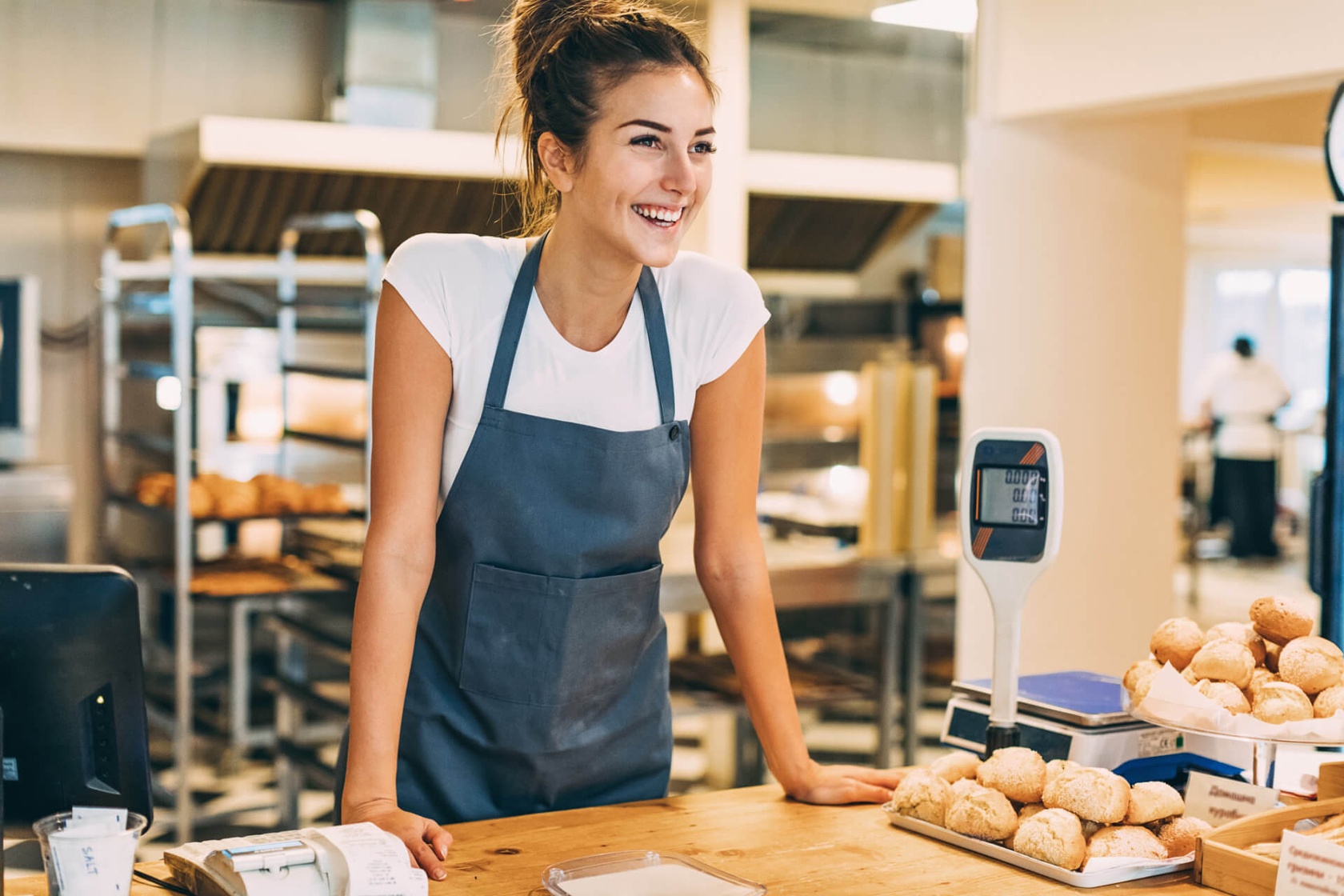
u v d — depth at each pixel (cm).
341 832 131
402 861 127
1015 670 166
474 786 179
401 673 163
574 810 167
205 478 491
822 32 642
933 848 153
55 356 581
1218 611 859
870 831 159
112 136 571
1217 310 1502
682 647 494
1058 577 428
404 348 166
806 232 636
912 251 693
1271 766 163
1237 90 352
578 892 134
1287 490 1397
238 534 592
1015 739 166
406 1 537
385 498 166
